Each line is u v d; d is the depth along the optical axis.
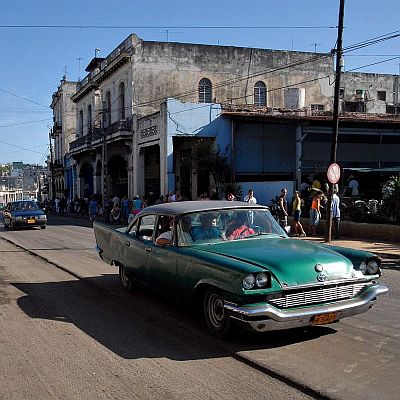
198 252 6.07
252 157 28.86
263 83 38.81
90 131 43.91
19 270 11.45
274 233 6.90
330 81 41.00
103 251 9.32
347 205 19.47
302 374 4.69
